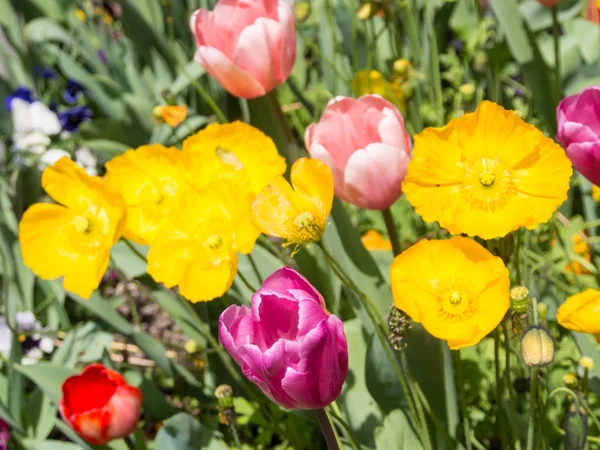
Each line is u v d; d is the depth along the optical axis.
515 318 0.42
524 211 0.42
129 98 0.93
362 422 0.57
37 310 0.84
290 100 0.93
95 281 0.52
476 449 0.60
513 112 0.42
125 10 0.97
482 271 0.41
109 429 0.54
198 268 0.49
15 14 1.10
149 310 0.92
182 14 1.01
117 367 0.68
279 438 0.71
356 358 0.60
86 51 1.04
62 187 0.54
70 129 1.01
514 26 0.70
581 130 0.45
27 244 0.54
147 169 0.53
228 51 0.56
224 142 0.52
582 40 0.86
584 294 0.42
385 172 0.48
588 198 0.70
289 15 0.55
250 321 0.39
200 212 0.49
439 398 0.52
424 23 0.87
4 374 0.79
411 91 0.73
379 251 0.65
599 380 0.53
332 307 0.64
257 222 0.43
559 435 0.57
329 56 0.85
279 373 0.36
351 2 0.77
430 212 0.43
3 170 0.99
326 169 0.42
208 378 0.70
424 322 0.41
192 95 0.98
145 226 0.53
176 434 0.56
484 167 0.43
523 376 0.55
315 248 0.63
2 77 1.08
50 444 0.64
